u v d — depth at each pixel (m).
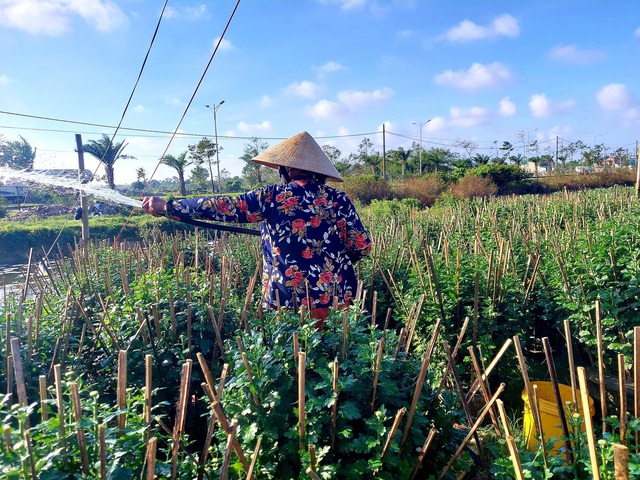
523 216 10.88
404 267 5.81
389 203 20.86
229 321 3.51
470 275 4.55
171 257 7.29
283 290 2.97
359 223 3.14
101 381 3.27
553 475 2.13
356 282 3.23
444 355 4.19
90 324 3.36
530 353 5.18
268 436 2.12
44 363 3.06
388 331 2.54
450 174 33.84
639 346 1.94
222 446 2.21
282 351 2.27
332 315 2.51
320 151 3.14
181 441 2.29
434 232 9.59
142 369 3.15
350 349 2.39
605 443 1.88
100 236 20.12
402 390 2.33
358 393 2.20
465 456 2.45
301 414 2.02
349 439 2.16
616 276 4.02
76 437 1.73
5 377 2.76
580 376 1.79
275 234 2.98
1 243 19.05
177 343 3.33
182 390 1.95
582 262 4.25
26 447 1.52
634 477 1.79
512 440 1.87
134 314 3.53
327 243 3.02
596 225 6.12
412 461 2.16
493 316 4.15
